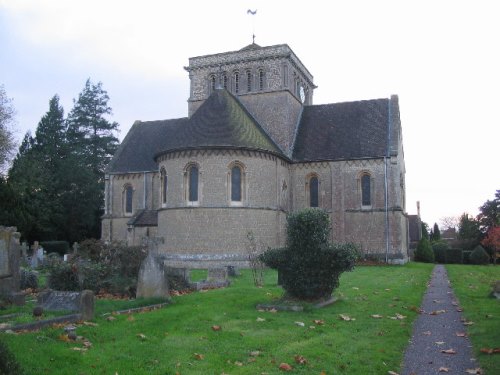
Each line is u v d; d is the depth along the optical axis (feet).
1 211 147.33
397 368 32.99
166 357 33.50
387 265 126.52
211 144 114.52
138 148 165.37
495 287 65.62
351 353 35.65
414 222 251.60
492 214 212.84
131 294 62.95
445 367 33.40
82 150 223.92
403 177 156.35
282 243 126.31
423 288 77.30
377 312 52.54
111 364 31.50
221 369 31.17
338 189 137.59
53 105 220.84
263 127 143.95
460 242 224.74
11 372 22.77
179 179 116.88
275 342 38.11
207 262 112.16
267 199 120.26
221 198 114.21
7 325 39.45
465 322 47.85
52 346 34.19
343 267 55.06
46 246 177.78
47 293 47.24
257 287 70.08
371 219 134.72
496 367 32.12
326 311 52.16
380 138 139.54
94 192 203.62
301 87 161.07
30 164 188.85
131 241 146.10
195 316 47.32
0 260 52.70
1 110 177.58
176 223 116.06
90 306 45.32
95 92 236.22
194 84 153.48
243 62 148.05
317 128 149.48
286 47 143.74
